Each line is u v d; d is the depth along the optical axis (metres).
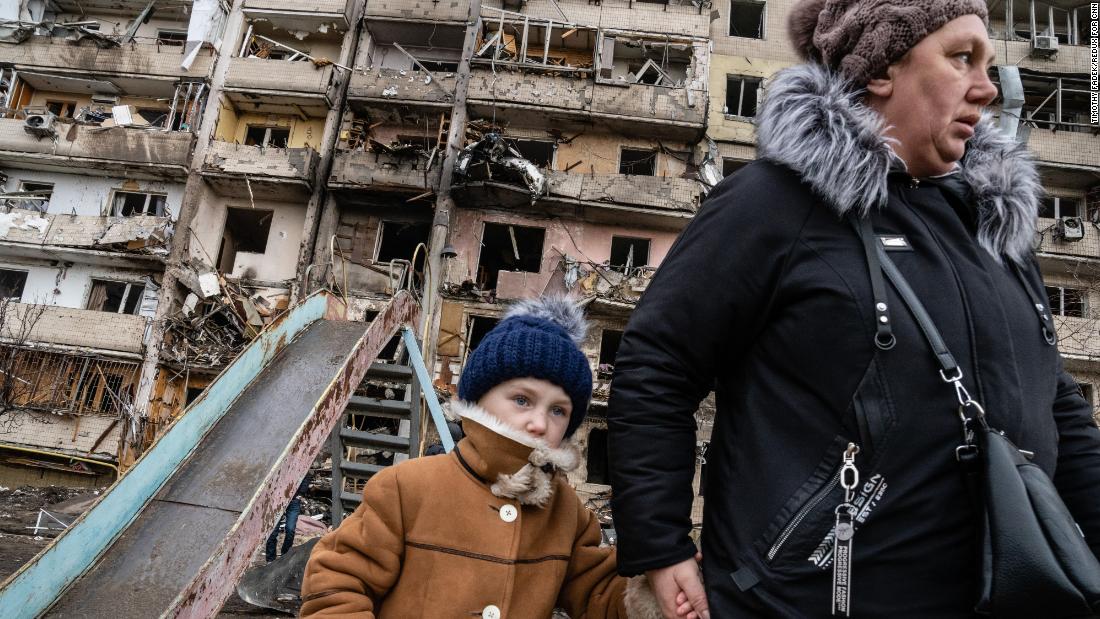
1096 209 18.66
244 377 4.25
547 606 1.62
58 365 17.34
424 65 20.78
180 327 18.00
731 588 1.21
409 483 1.66
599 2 19.83
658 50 19.77
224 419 3.89
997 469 1.09
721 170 19.11
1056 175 18.81
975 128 1.54
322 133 20.14
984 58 1.41
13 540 8.02
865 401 1.19
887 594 1.12
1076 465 1.42
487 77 19.11
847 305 1.24
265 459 3.52
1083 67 19.31
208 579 2.46
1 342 17.09
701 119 18.81
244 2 20.30
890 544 1.13
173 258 18.14
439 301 17.75
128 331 17.55
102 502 2.85
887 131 1.39
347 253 19.11
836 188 1.28
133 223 18.30
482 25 19.89
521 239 20.14
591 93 18.97
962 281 1.27
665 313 1.37
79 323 17.58
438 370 17.20
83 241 18.19
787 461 1.23
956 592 1.12
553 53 20.45
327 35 20.66
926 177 1.47
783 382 1.29
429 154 18.81
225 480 3.34
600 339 17.81
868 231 1.30
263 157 18.83
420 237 20.77
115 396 17.16
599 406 16.95
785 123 1.36
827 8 1.56
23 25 19.70
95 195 19.31
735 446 1.32
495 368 1.67
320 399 3.72
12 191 19.28
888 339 1.20
